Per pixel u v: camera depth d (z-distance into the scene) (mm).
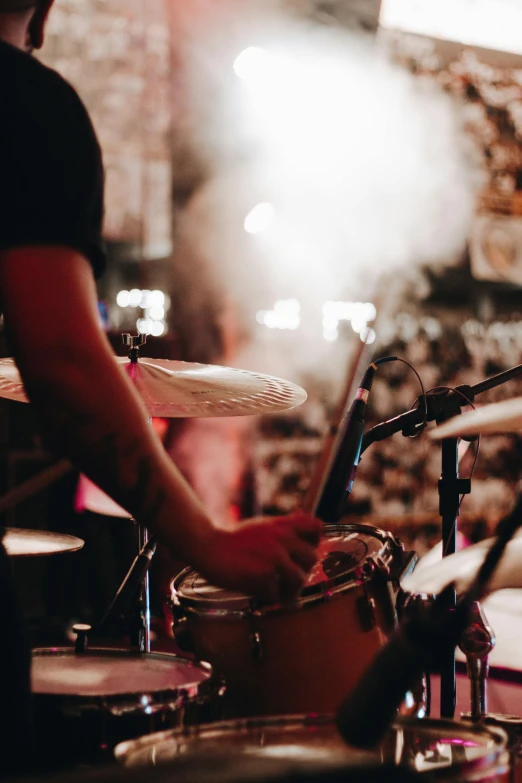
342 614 1278
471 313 5762
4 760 763
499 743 891
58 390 714
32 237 727
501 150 5398
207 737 901
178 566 2568
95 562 3717
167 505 749
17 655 788
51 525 3719
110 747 1025
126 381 746
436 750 908
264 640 1276
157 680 1192
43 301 718
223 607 1299
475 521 5371
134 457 732
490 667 2877
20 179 732
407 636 646
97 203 785
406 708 1250
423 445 5215
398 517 5141
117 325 5027
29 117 745
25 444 3941
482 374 5668
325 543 1495
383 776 482
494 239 5453
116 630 1311
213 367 1806
